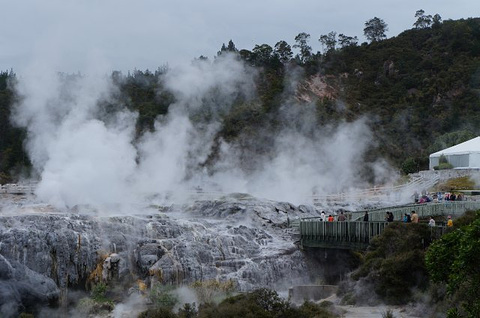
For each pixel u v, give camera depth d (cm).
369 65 16412
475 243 2730
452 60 15825
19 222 4819
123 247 5000
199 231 5494
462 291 3416
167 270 4909
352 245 4991
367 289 4247
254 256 5350
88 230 4984
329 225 5191
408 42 17300
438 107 13950
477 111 13675
